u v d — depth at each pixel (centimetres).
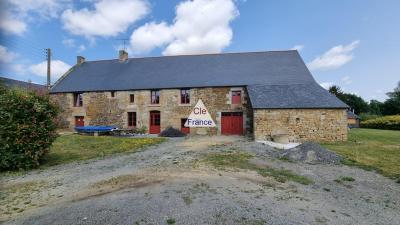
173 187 579
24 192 591
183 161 879
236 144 1321
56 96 2200
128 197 519
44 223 414
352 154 1019
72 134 1847
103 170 798
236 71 2086
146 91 2039
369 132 2177
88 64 2547
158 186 588
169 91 2009
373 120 3125
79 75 2375
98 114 2119
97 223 409
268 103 1549
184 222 411
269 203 498
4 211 472
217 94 1939
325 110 1484
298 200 521
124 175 702
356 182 658
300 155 921
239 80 1958
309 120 1491
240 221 418
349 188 610
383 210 484
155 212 446
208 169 754
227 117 1933
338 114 1475
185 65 2284
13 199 541
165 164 838
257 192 560
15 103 842
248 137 1698
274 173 726
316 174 730
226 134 1917
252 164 834
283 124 1505
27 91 921
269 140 1505
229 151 1082
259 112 1525
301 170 774
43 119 905
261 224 410
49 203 509
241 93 1911
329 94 1617
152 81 2103
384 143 1374
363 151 1095
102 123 2106
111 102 2095
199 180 636
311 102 1529
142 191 555
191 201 495
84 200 515
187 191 552
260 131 1523
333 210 477
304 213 459
